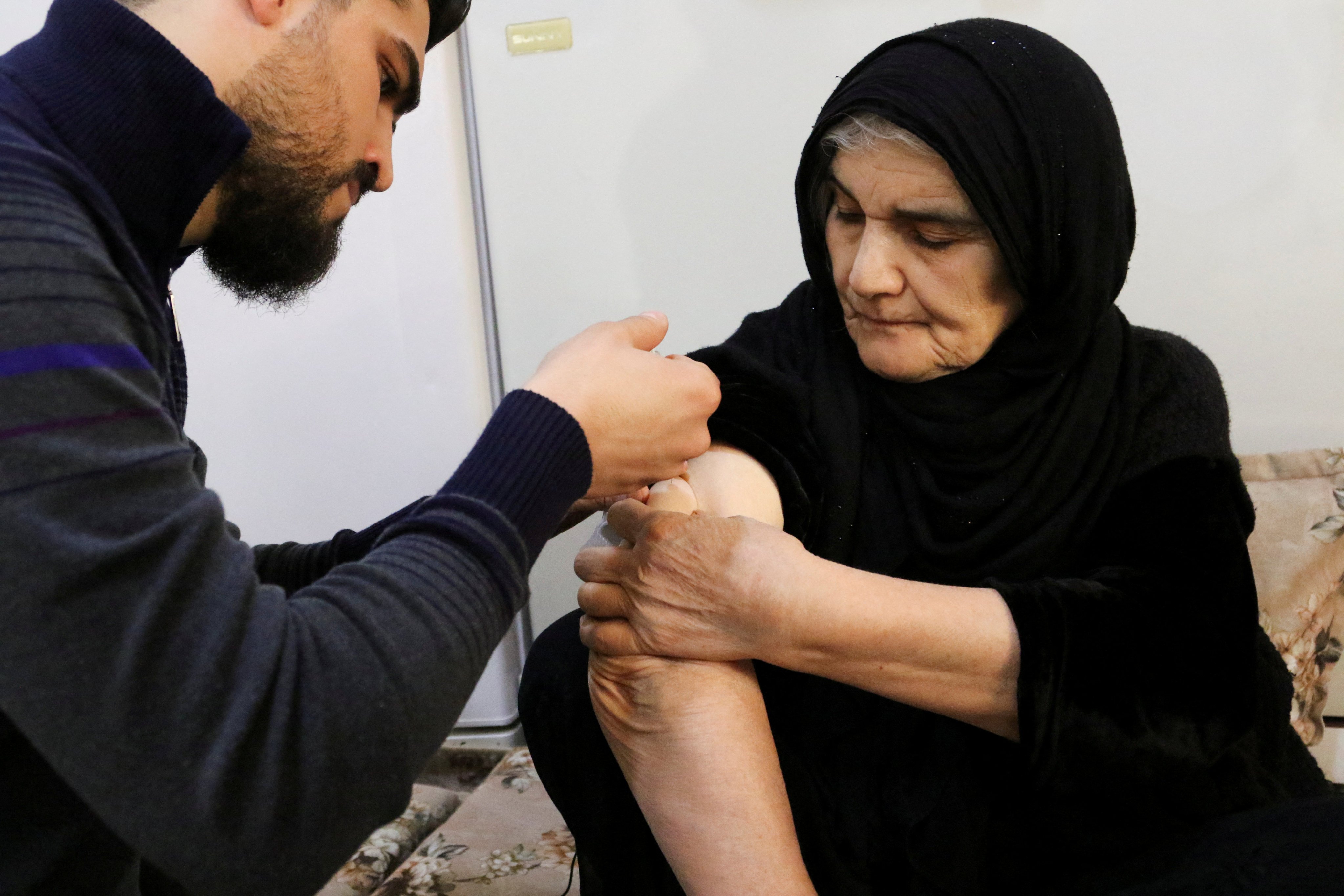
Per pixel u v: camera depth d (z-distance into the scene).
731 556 0.69
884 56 0.80
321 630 0.47
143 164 0.56
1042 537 0.79
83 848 0.56
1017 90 0.74
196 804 0.42
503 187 1.51
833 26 1.41
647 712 0.72
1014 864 0.77
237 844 0.43
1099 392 0.81
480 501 0.53
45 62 0.55
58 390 0.43
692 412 0.65
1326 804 0.71
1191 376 0.85
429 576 0.50
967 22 0.81
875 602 0.68
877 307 0.79
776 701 0.84
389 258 1.46
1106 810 0.76
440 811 1.39
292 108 0.63
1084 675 0.68
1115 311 0.88
